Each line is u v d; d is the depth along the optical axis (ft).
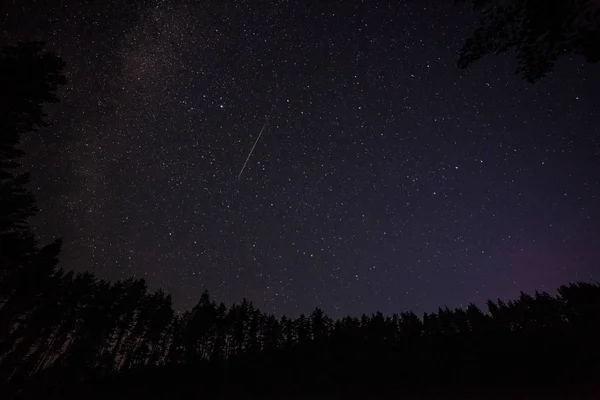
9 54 35.01
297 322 166.61
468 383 58.44
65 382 84.38
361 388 65.00
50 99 36.55
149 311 137.69
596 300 131.85
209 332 150.20
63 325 104.99
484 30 16.07
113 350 120.37
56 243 80.94
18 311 76.38
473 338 101.65
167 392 73.31
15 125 35.40
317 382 72.54
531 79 16.60
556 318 139.85
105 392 75.15
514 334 99.04
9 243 38.37
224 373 90.22
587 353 63.00
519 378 55.42
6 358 79.97
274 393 67.00
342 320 173.68
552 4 13.65
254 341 154.81
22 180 42.83
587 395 41.98
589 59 14.82
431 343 101.96
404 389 61.16
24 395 72.54
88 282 117.60
